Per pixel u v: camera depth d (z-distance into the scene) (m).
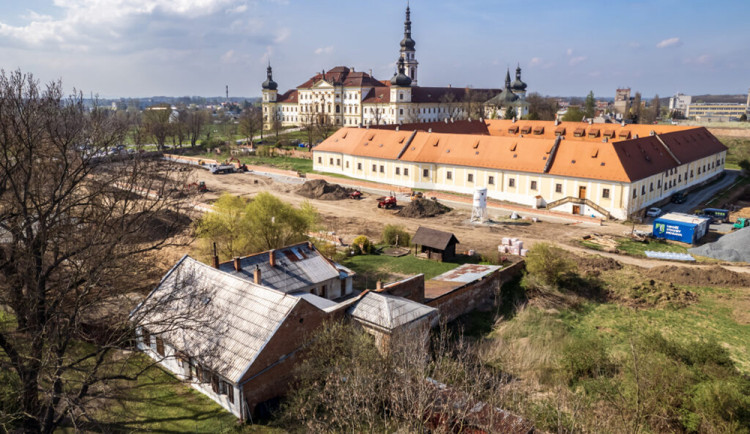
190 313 30.17
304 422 26.48
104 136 33.81
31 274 27.05
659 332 37.72
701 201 84.31
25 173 27.08
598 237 63.41
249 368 28.23
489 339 39.53
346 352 29.31
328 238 62.12
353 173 101.62
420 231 57.31
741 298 45.69
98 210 32.53
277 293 31.50
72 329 27.17
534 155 80.31
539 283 47.62
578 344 35.16
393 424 24.62
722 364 31.64
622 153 74.88
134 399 29.05
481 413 25.27
